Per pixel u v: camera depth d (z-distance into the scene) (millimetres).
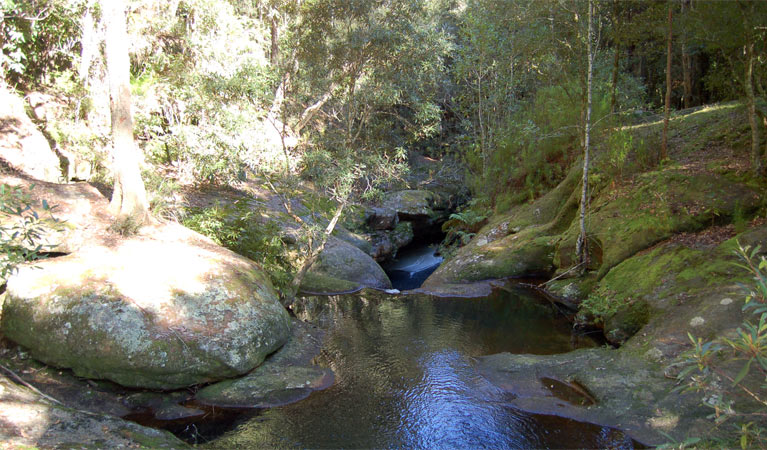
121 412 5000
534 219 12383
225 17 11484
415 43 8812
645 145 10922
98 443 3760
